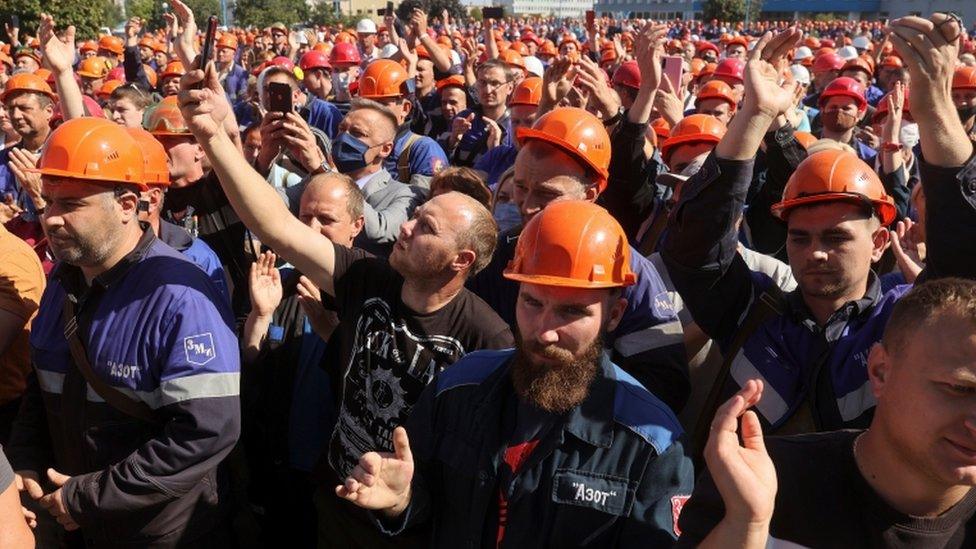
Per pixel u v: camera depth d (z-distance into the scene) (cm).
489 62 793
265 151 510
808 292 274
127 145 291
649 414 217
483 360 242
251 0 4391
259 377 353
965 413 162
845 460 183
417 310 291
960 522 179
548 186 344
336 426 306
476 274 319
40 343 312
